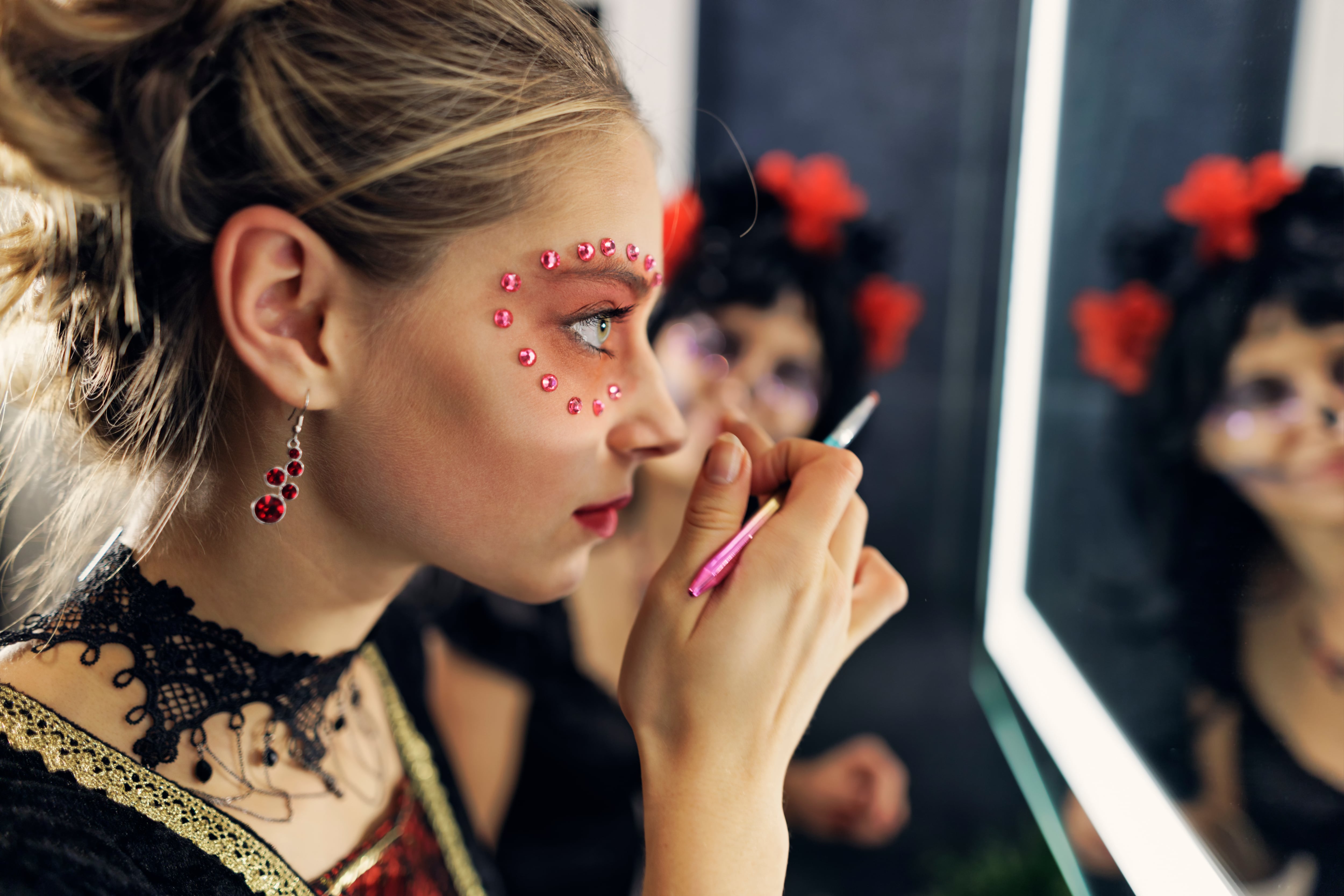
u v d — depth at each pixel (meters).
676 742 0.50
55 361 0.55
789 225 1.35
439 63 0.47
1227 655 0.49
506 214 0.48
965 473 1.89
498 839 1.24
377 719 0.72
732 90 1.91
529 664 1.24
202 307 0.50
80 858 0.44
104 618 0.51
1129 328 0.67
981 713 1.87
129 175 0.46
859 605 0.62
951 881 1.04
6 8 0.44
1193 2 0.58
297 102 0.45
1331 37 0.44
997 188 1.75
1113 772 0.64
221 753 0.53
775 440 1.40
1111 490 0.70
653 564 1.33
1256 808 0.45
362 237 0.47
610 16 1.86
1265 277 0.49
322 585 0.56
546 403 0.51
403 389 0.50
